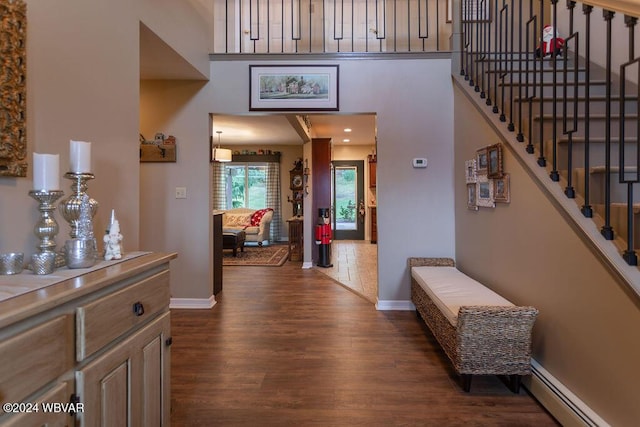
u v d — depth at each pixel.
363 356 2.46
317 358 2.43
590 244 1.54
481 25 3.42
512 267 2.29
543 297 1.94
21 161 1.28
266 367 2.30
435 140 3.47
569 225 1.70
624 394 1.37
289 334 2.86
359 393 2.00
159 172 3.55
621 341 1.39
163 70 3.19
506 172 2.37
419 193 3.49
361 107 3.48
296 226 6.27
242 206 9.09
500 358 1.95
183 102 3.51
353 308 3.54
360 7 4.93
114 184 1.87
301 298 3.91
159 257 1.43
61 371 0.92
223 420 1.76
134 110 2.06
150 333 1.32
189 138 3.52
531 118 2.17
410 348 2.59
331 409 1.85
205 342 2.70
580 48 3.20
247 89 3.49
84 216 1.32
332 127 6.22
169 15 2.61
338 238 9.68
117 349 1.12
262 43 5.06
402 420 1.76
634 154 2.11
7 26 1.21
